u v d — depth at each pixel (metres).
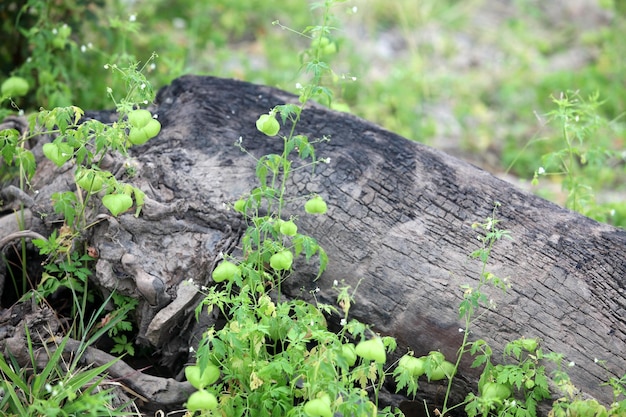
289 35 8.69
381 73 8.43
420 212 3.84
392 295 3.73
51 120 3.60
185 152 3.97
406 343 3.75
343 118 4.21
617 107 7.88
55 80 5.59
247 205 3.52
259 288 3.59
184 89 4.34
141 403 3.65
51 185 4.02
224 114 4.14
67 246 3.80
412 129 7.25
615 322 3.59
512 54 8.98
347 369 3.19
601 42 9.36
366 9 9.38
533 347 3.48
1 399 3.52
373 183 3.88
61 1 5.72
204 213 3.82
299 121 4.16
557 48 9.62
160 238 3.80
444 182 3.94
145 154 4.00
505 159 7.27
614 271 3.68
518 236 3.77
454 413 3.81
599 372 3.55
